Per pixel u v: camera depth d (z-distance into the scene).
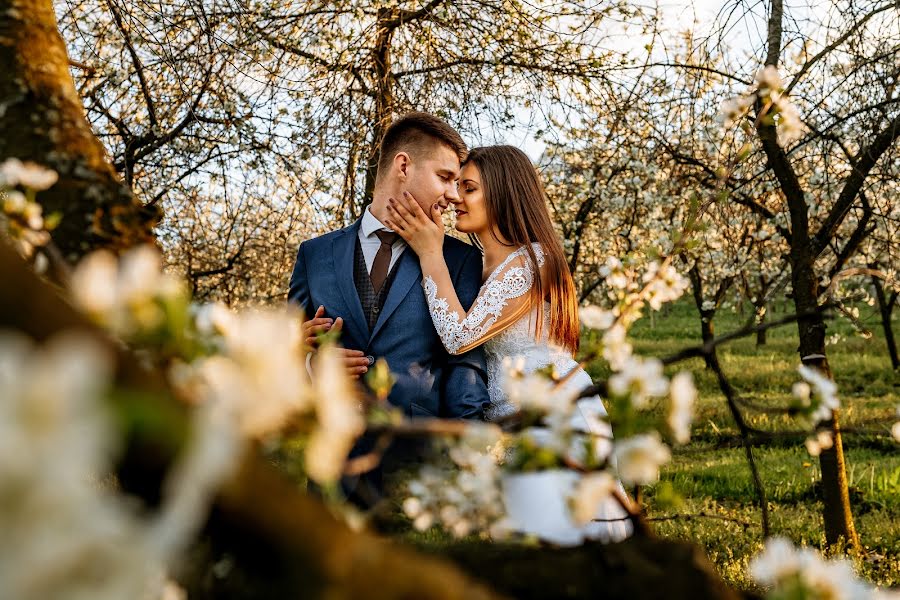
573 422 2.15
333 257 2.71
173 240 5.96
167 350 0.60
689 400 0.82
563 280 2.65
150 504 0.54
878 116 4.08
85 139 1.20
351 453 1.93
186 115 4.97
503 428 1.02
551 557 1.06
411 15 5.10
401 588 0.63
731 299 9.83
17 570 0.30
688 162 4.99
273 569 0.60
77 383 0.30
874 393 9.05
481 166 2.75
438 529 1.46
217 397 0.43
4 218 1.01
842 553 3.93
